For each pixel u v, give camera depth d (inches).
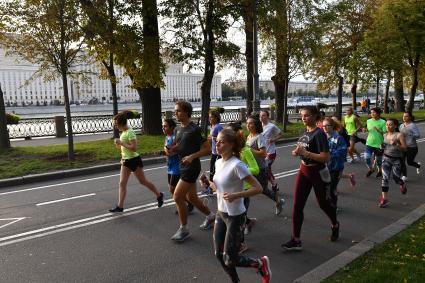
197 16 655.1
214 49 686.5
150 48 641.6
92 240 235.6
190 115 224.4
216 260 203.5
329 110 1660.9
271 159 305.1
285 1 734.5
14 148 599.8
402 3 1015.0
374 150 408.5
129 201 323.3
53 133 872.9
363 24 1192.2
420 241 204.2
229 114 1250.0
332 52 1228.5
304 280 167.0
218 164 160.4
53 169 453.4
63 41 497.0
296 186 212.5
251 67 887.7
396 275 164.4
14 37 496.1
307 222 262.4
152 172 457.7
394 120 311.3
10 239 239.8
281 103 1058.1
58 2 475.8
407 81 1568.7
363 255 192.1
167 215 284.4
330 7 847.1
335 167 272.1
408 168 452.8
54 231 253.0
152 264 199.0
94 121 1032.8
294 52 814.5
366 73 1169.4
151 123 766.5
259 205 307.6
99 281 181.3
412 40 1057.5
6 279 184.9
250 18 711.1
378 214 279.7
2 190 382.0
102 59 622.5
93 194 354.0
